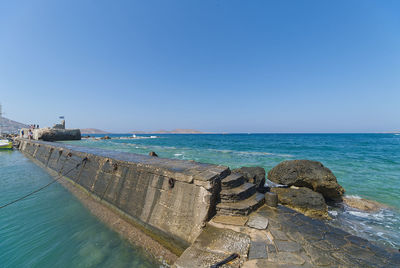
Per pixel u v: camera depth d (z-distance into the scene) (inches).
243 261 136.4
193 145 1642.5
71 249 205.5
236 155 930.1
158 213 231.0
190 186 213.3
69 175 478.0
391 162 698.2
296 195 290.2
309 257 140.4
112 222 266.5
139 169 283.4
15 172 598.5
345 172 547.2
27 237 229.0
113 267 178.2
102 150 537.3
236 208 202.2
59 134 1851.6
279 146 1459.2
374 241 223.8
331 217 281.1
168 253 200.1
